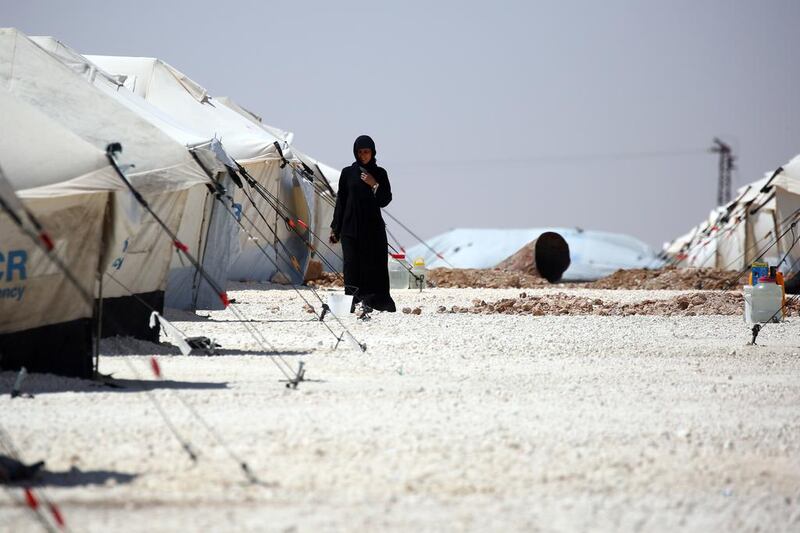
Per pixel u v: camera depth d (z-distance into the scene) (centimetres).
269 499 2717
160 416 3712
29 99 5869
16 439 3319
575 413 3938
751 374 5091
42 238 3192
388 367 5116
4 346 4544
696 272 14275
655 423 3772
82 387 4369
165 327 6116
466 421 3725
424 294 11019
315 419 3700
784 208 12950
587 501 2761
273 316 7756
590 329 7150
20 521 2500
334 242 7944
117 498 2706
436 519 2569
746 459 3281
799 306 8862
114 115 6053
